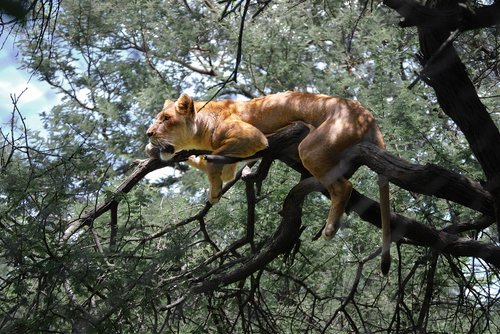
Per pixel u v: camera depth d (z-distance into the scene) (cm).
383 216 712
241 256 862
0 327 659
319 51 1505
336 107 737
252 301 827
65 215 769
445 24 570
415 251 938
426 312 815
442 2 606
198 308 802
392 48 1154
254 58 1403
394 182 668
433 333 837
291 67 1378
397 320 808
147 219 951
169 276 823
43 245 702
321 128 720
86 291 759
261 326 826
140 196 787
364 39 1236
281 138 760
